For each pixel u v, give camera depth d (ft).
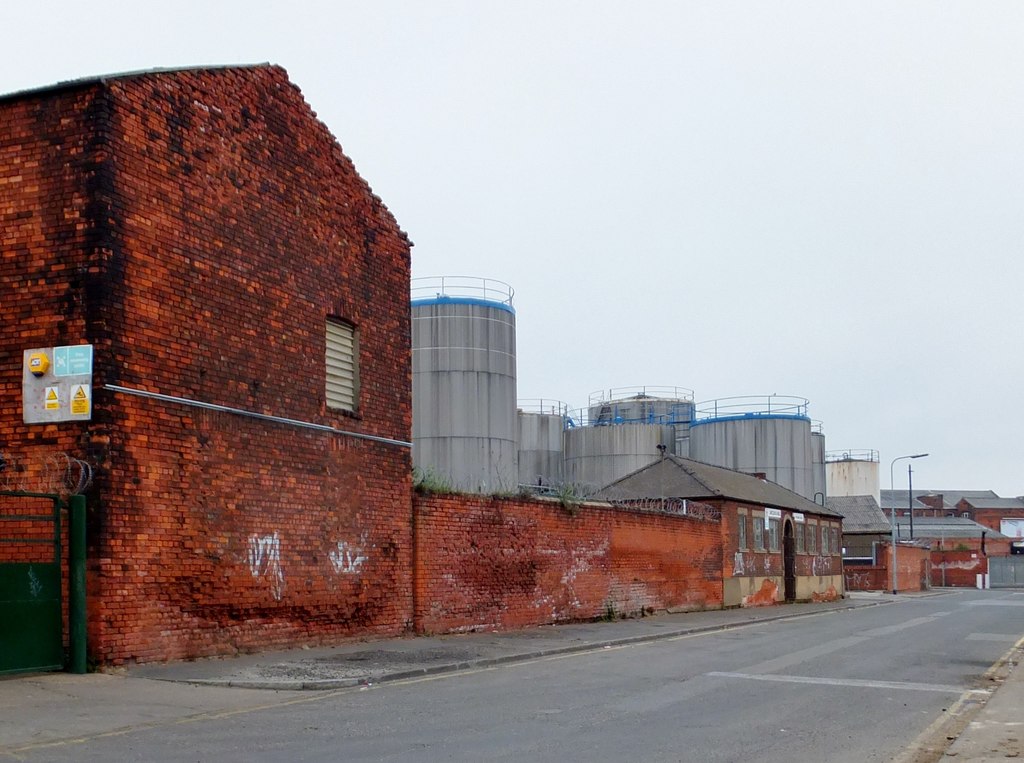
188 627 45.83
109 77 43.27
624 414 209.56
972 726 35.09
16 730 30.58
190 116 47.67
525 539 77.61
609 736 32.01
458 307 129.90
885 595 203.82
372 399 61.11
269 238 52.65
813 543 162.61
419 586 64.59
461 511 69.67
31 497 40.88
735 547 125.59
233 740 30.12
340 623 56.85
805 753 30.12
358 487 59.16
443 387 128.26
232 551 48.67
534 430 195.00
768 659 59.11
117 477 42.32
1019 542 391.45
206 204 48.32
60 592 41.14
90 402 41.81
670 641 72.74
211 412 47.75
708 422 197.88
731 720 35.99
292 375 53.83
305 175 55.98
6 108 44.14
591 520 88.43
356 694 40.73
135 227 44.06
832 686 46.73
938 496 454.40
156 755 27.61
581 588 86.07
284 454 52.80
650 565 100.37
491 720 34.58
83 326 42.16
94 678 39.99
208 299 48.08
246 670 44.29
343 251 59.16
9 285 43.32
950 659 60.70
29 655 39.88
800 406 201.46
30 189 43.42
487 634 69.72
